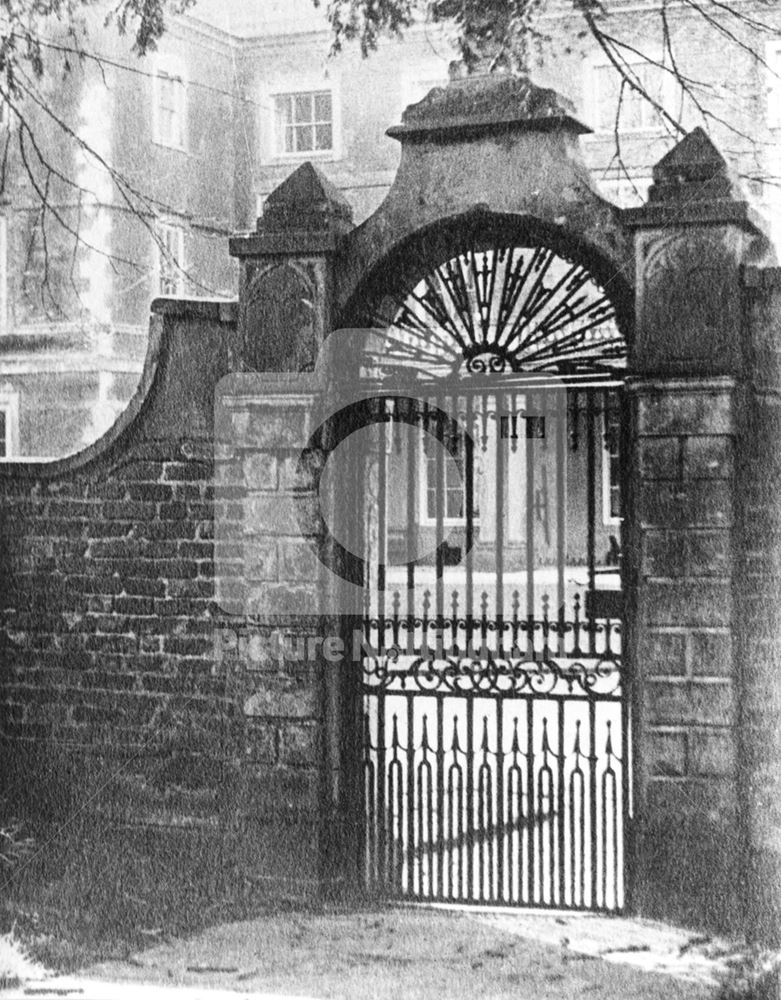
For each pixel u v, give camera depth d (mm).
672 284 6844
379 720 7453
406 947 6539
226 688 7719
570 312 7113
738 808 6797
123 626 7930
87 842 7824
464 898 7312
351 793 7484
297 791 7410
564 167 7047
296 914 7125
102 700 7957
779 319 6879
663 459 6863
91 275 14891
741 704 6855
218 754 7723
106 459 7973
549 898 7586
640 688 6930
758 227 7152
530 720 7211
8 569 8172
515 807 9133
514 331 7195
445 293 8297
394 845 7457
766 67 8898
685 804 6832
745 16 9266
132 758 7879
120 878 7352
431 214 7203
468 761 7312
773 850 6789
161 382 7832
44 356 15125
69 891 7215
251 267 7484
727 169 6855
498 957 6367
